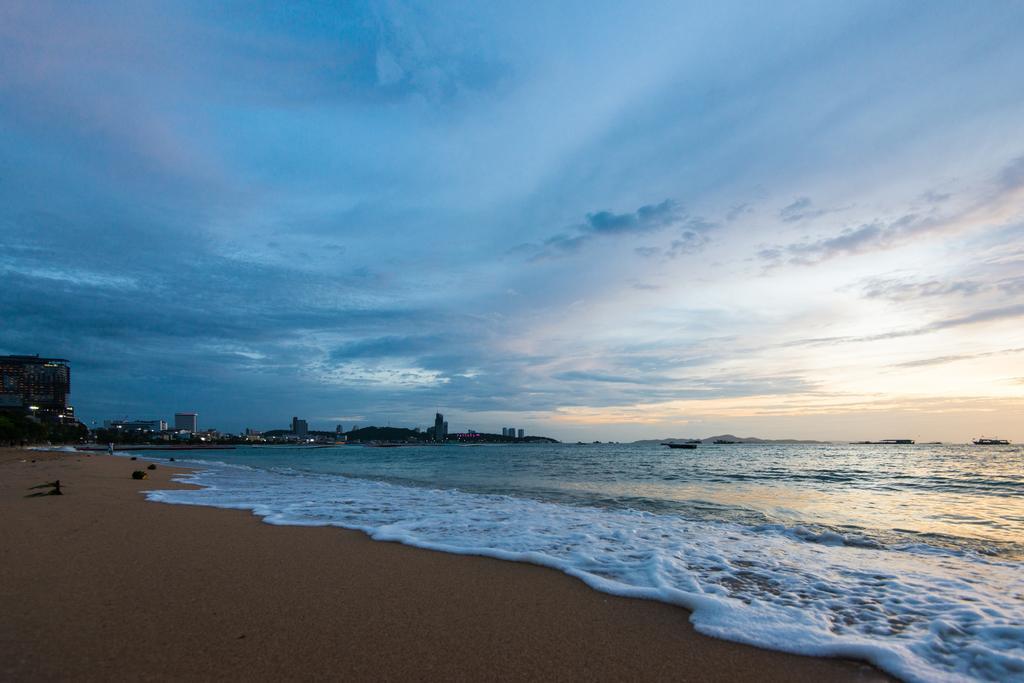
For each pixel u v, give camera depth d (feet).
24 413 508.53
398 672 11.55
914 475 84.74
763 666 12.42
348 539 26.55
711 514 38.96
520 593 17.88
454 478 79.82
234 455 280.92
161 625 14.01
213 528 29.04
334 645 13.01
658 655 12.94
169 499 42.45
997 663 12.46
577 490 58.90
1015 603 17.26
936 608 16.79
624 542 26.86
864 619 15.79
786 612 16.25
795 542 27.73
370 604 16.35
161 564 20.61
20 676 10.72
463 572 20.49
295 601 16.42
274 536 27.04
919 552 25.67
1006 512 40.81
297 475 83.46
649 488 62.13
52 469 84.07
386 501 43.65
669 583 19.26
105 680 10.64
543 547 25.43
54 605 15.47
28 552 22.40
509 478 80.59
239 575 19.30
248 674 11.14
